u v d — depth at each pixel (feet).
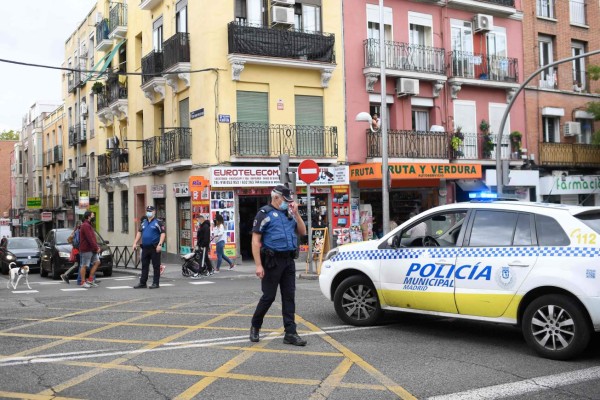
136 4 89.25
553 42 88.94
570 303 20.13
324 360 20.77
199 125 67.82
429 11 78.84
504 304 21.80
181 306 34.27
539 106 86.17
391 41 75.61
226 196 66.39
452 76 78.69
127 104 92.53
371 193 75.51
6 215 216.33
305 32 70.79
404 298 25.07
